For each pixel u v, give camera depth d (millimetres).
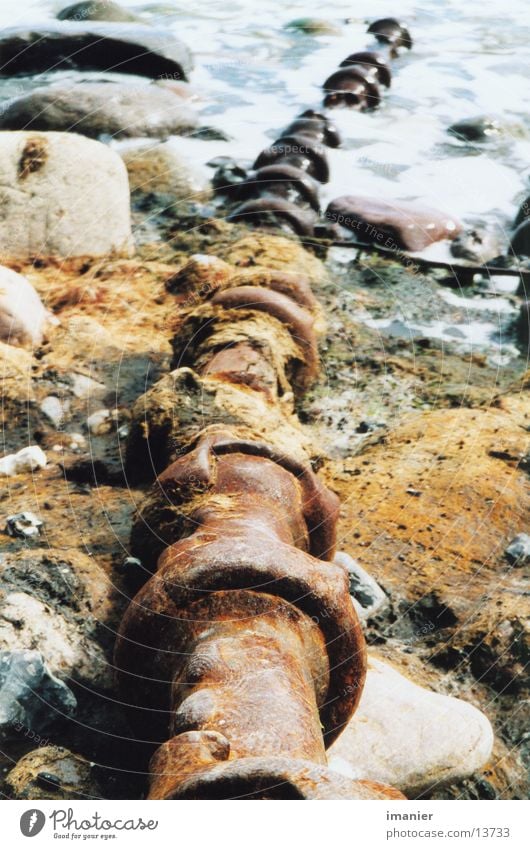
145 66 3365
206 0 4309
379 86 3441
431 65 3674
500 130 3162
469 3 4438
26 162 2416
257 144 2990
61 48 3373
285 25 4004
